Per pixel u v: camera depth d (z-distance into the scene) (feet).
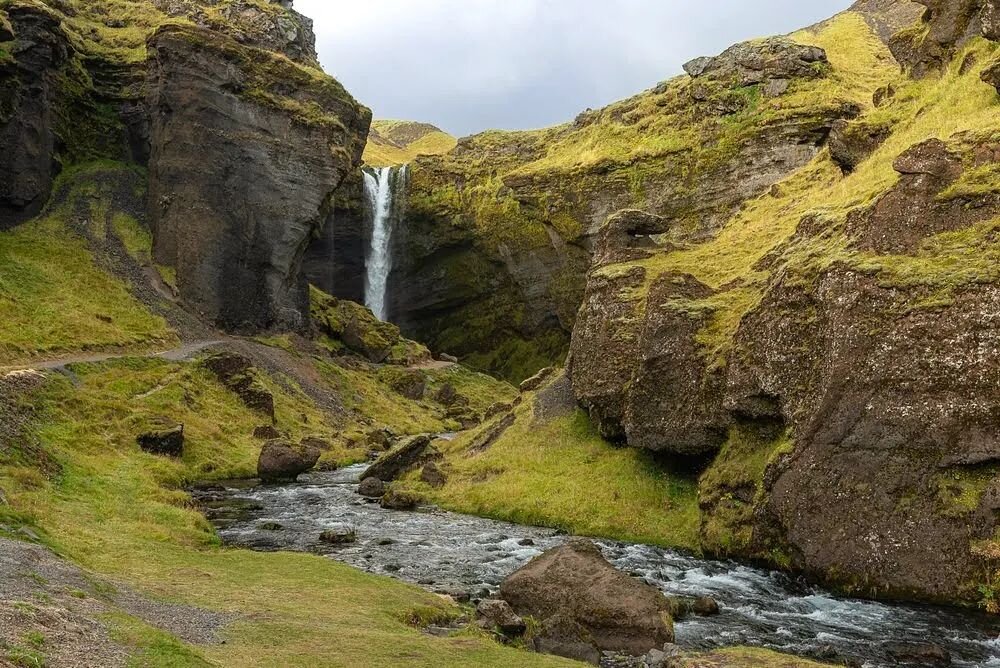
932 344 71.41
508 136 449.48
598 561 61.77
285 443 152.76
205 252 253.65
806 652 52.80
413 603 57.88
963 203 79.66
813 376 80.48
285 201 276.21
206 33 266.98
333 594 58.03
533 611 58.03
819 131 273.75
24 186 229.86
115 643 34.09
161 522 83.97
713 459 98.94
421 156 422.00
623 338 123.13
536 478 117.80
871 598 67.51
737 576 75.87
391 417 250.78
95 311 202.08
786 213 142.31
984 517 65.26
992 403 67.36
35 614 34.88
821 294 81.87
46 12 246.47
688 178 302.25
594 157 334.44
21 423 110.11
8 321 171.12
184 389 177.68
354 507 116.16
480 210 379.55
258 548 84.28
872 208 85.71
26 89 236.22
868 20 398.42
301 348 268.62
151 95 274.57
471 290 387.96
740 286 111.96
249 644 41.27
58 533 64.28
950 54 151.84
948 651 53.83
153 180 264.11
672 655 46.57
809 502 74.28
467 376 337.93
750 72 305.94
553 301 351.87
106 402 146.61
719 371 97.30
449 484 126.31
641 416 107.45
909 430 70.64
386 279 407.03
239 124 268.00
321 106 294.87
